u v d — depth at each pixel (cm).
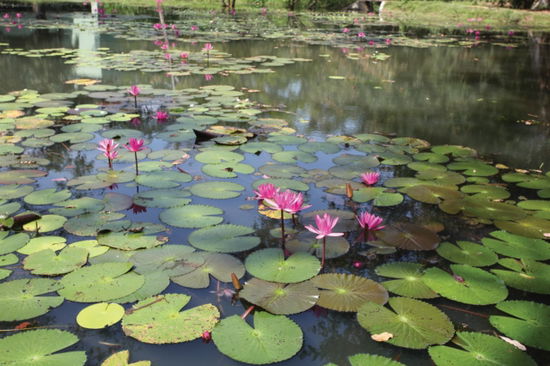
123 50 748
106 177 261
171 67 614
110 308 155
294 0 1844
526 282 179
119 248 190
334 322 154
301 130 370
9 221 203
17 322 148
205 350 140
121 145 316
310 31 1131
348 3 1947
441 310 163
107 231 203
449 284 175
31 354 134
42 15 1259
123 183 256
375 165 296
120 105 422
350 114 427
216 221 216
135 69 591
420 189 261
